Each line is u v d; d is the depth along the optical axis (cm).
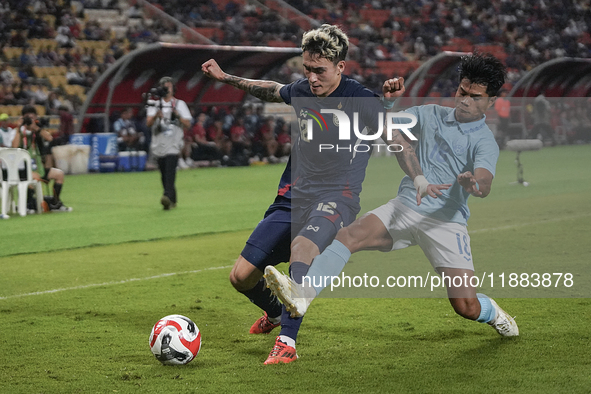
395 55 5328
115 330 795
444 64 3653
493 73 655
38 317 859
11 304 934
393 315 846
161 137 1886
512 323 727
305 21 5200
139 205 2044
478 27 6109
